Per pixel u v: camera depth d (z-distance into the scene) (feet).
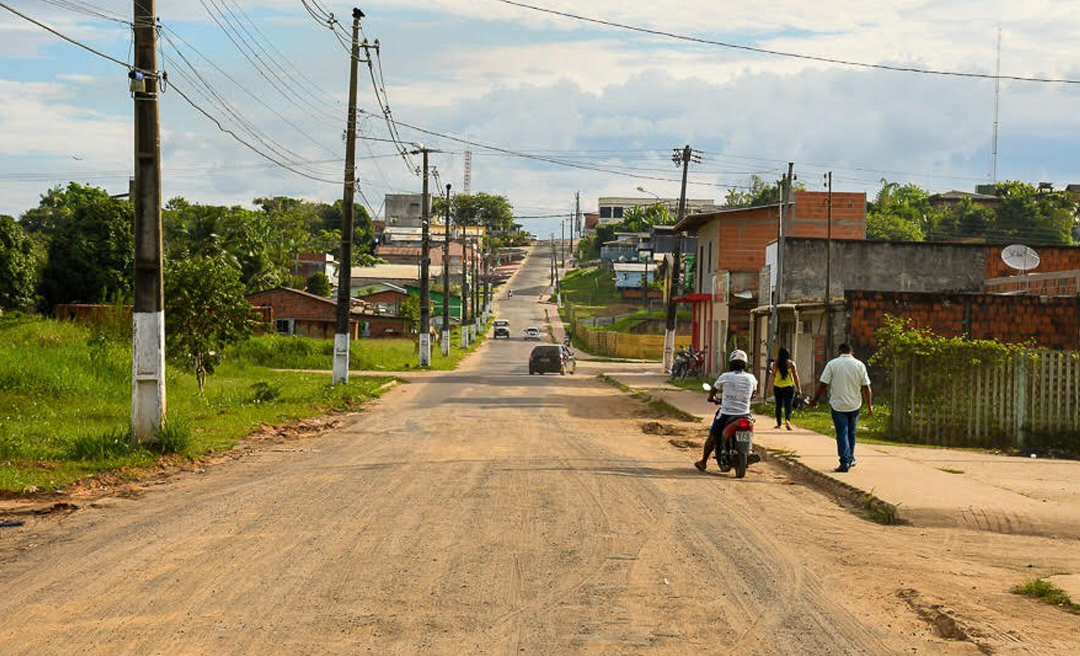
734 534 33.53
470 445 59.52
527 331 345.31
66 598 24.31
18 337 101.55
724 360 145.48
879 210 397.19
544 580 26.37
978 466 52.29
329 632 21.59
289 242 413.80
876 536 34.76
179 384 97.35
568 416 83.66
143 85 51.19
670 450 59.36
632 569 27.89
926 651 21.16
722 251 153.69
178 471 48.16
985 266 122.93
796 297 121.29
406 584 25.75
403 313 324.60
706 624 22.76
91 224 205.87
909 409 65.98
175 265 98.73
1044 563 31.17
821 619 23.48
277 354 164.66
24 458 48.08
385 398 103.86
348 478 45.14
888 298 90.84
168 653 20.11
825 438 63.82
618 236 578.66
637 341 274.36
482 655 20.22
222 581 25.91
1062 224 353.72
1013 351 64.49
